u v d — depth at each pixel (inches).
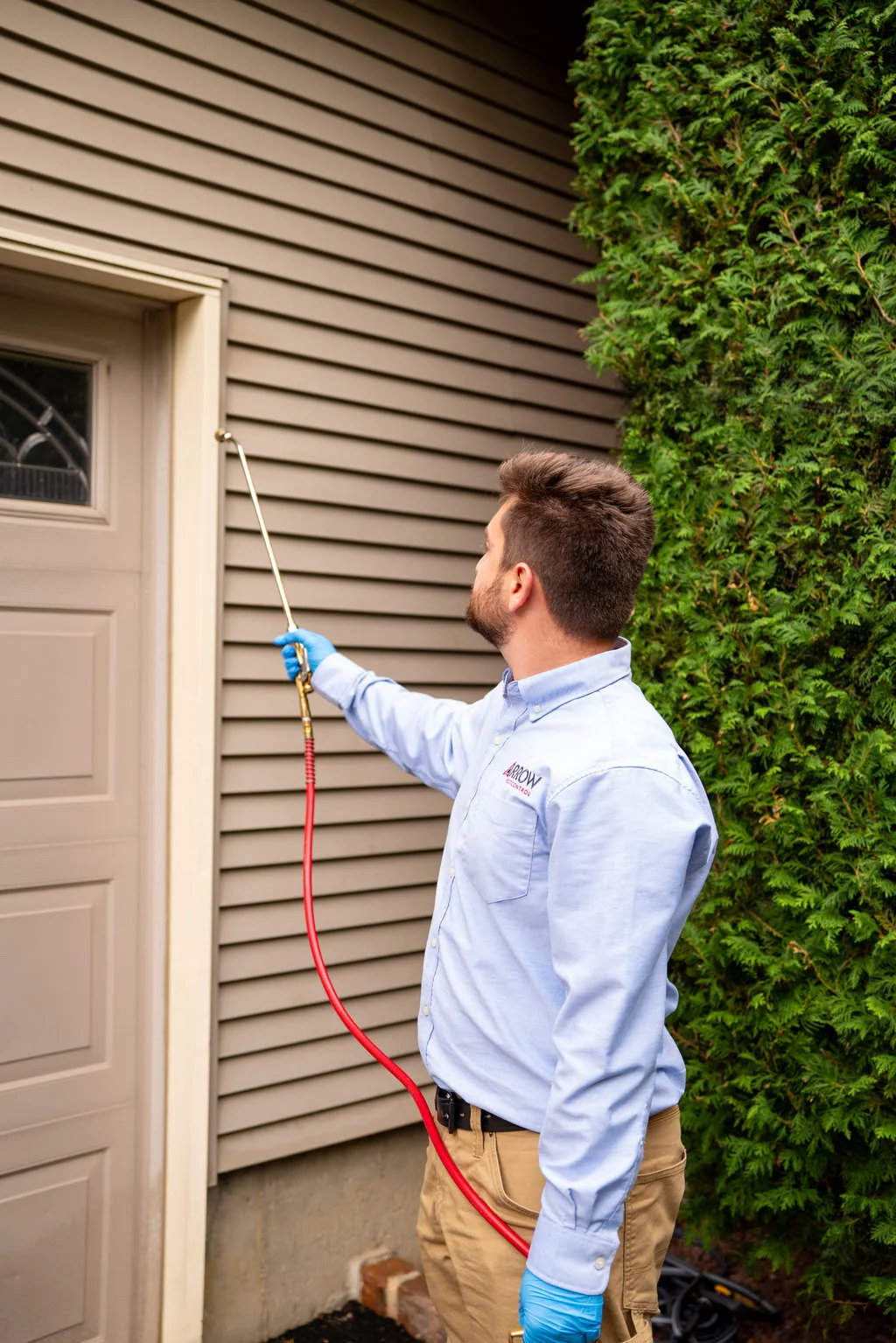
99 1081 99.0
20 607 94.3
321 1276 111.9
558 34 131.6
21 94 87.7
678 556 101.0
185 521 100.7
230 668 103.0
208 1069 100.8
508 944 60.3
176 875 101.2
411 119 116.3
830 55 92.0
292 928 108.3
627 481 64.4
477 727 75.1
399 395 116.4
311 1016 109.8
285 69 105.1
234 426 102.5
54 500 96.7
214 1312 104.0
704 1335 101.2
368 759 114.2
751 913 96.7
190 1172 100.1
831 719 93.3
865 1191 91.1
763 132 95.3
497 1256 60.6
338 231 110.1
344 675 81.9
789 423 94.0
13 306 93.7
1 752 93.4
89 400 98.8
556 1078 54.6
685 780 58.4
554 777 58.3
